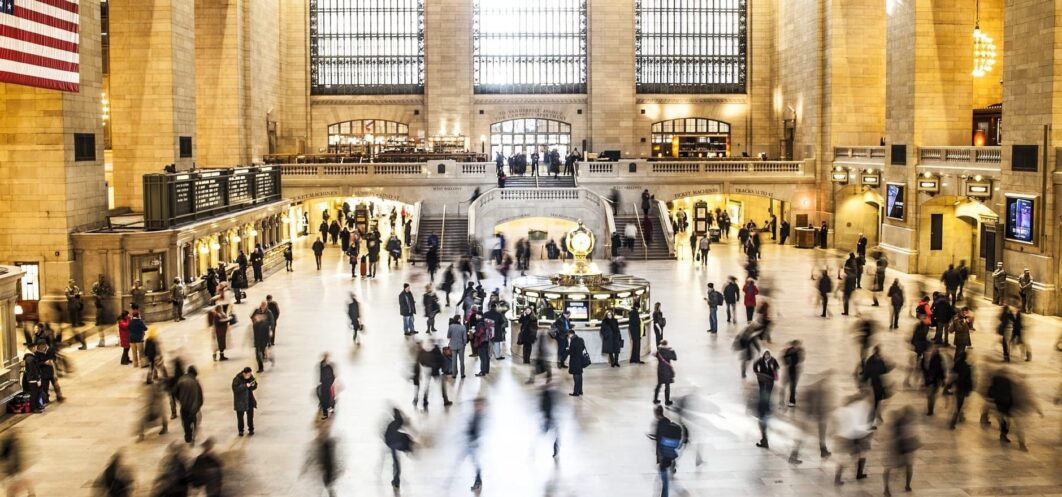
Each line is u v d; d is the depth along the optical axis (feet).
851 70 160.66
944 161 124.26
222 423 62.90
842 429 61.26
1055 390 69.87
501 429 61.26
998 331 79.66
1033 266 101.09
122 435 60.64
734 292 94.68
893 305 92.02
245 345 86.48
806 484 51.80
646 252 143.54
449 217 157.28
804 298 110.11
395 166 160.25
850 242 159.43
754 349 78.02
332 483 49.32
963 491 50.67
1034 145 100.68
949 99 130.72
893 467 51.03
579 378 68.59
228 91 155.53
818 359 79.46
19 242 94.94
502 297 106.42
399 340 87.76
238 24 155.33
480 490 51.11
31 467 54.80
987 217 124.16
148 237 96.84
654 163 162.81
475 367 77.97
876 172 143.84
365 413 64.95
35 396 65.87
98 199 103.14
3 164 94.48
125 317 78.79
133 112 121.80
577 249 82.74
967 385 61.05
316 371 76.28
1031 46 101.19
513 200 149.48
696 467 54.39
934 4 129.49
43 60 85.15
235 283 108.27
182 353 83.15
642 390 70.13
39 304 95.30
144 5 120.57
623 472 53.67
